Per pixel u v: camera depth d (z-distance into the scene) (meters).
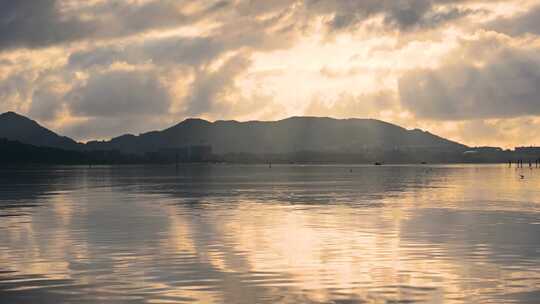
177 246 38.38
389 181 156.88
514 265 31.59
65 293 25.62
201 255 34.91
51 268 31.11
